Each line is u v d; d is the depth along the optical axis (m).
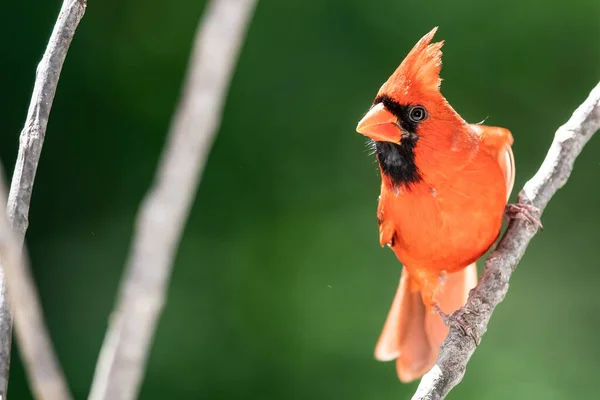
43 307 10.62
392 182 5.41
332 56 11.68
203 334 10.49
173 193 2.07
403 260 5.94
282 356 10.35
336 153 11.42
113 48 11.50
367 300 10.63
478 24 11.69
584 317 10.70
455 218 5.37
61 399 1.91
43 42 10.83
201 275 10.80
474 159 5.25
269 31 11.70
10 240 1.95
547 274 10.98
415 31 11.70
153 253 2.06
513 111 11.57
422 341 6.27
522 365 10.27
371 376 10.17
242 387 10.24
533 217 5.35
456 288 6.04
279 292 10.71
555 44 11.62
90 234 11.02
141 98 11.41
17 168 3.04
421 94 5.16
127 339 2.04
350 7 11.77
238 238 11.03
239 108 11.51
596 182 11.34
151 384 10.14
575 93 11.55
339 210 11.15
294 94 11.59
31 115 3.11
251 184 11.27
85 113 11.32
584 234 11.14
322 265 10.87
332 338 10.43
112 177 11.20
